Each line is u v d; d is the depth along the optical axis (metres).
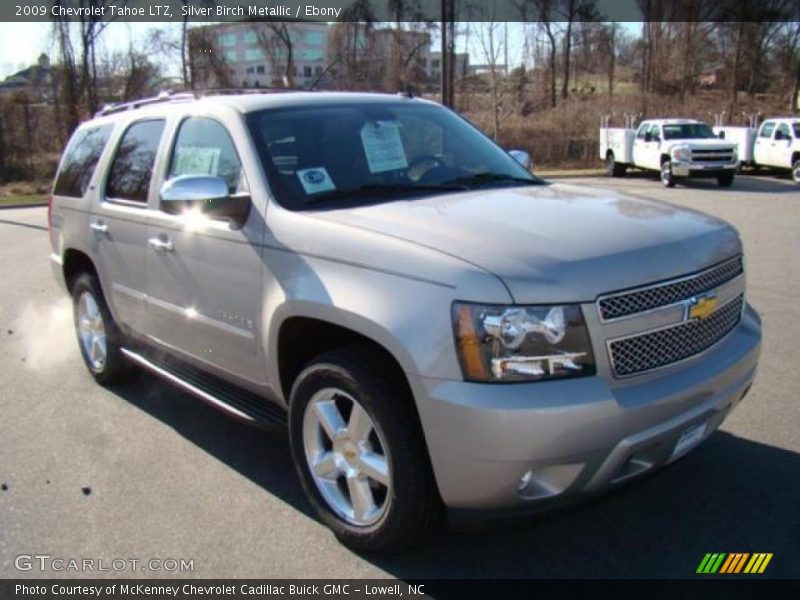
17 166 30.52
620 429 2.72
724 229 3.44
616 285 2.78
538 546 3.30
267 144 3.77
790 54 42.50
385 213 3.32
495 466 2.68
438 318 2.76
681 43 43.12
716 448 4.11
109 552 3.38
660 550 3.24
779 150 23.39
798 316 6.71
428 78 35.66
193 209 3.95
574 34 47.16
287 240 3.38
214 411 5.00
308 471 3.46
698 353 3.06
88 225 5.05
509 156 4.67
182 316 4.16
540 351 2.68
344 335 3.34
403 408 2.96
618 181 25.42
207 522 3.61
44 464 4.26
